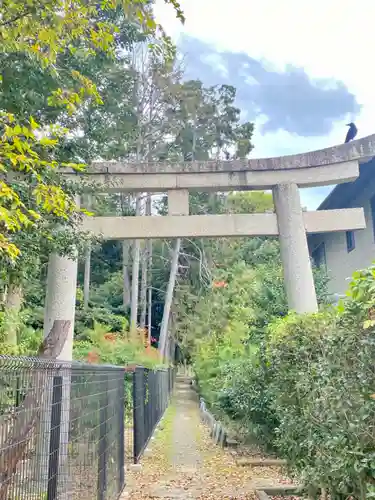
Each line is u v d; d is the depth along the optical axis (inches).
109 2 134.5
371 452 104.6
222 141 1040.2
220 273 952.3
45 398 97.9
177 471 263.6
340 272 486.6
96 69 252.2
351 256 458.6
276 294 386.0
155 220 284.8
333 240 510.0
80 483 129.3
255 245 922.7
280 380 188.4
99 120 276.4
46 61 141.1
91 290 941.8
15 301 295.1
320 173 289.3
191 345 994.1
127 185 285.6
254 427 298.5
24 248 186.1
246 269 797.9
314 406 141.6
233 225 286.4
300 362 164.4
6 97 194.9
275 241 826.8
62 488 110.0
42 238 191.3
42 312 483.8
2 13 124.3
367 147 291.1
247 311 522.3
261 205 967.0
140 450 298.5
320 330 155.0
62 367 110.7
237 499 202.2
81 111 258.2
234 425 361.1
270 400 260.4
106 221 283.7
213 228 285.9
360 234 434.0
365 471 107.5
